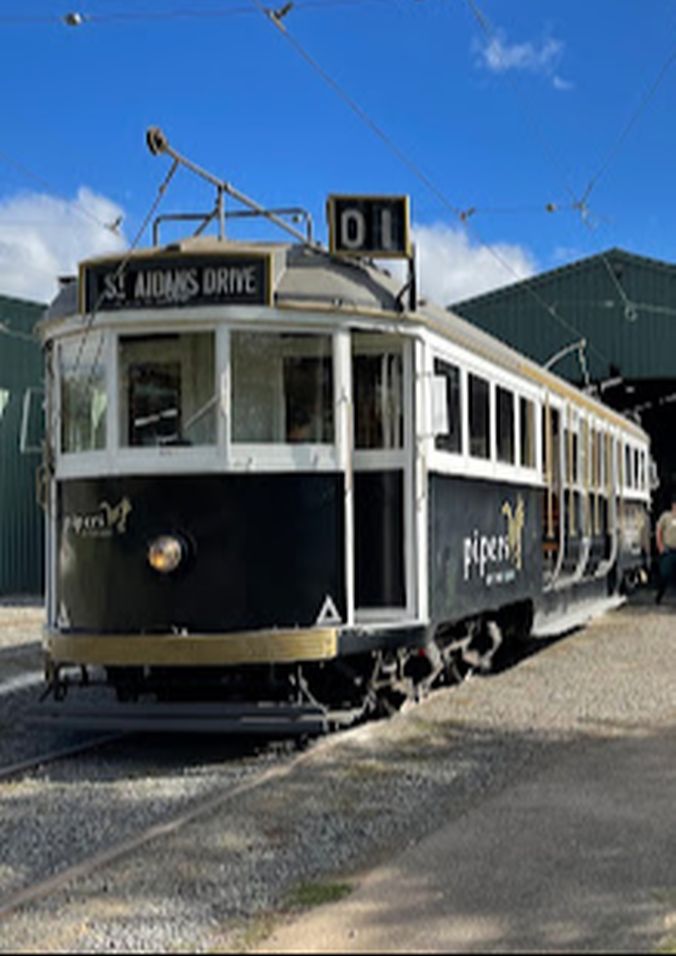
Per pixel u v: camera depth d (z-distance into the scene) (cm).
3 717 846
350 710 701
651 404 2852
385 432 739
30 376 2170
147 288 676
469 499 841
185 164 655
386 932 397
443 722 760
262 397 680
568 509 1228
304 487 685
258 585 670
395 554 733
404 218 725
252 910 421
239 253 672
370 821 531
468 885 441
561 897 427
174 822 533
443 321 802
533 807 548
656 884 439
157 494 675
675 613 1566
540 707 812
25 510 2169
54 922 412
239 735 752
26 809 570
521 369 998
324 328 691
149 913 419
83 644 677
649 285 2152
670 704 823
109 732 775
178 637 656
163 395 680
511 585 957
